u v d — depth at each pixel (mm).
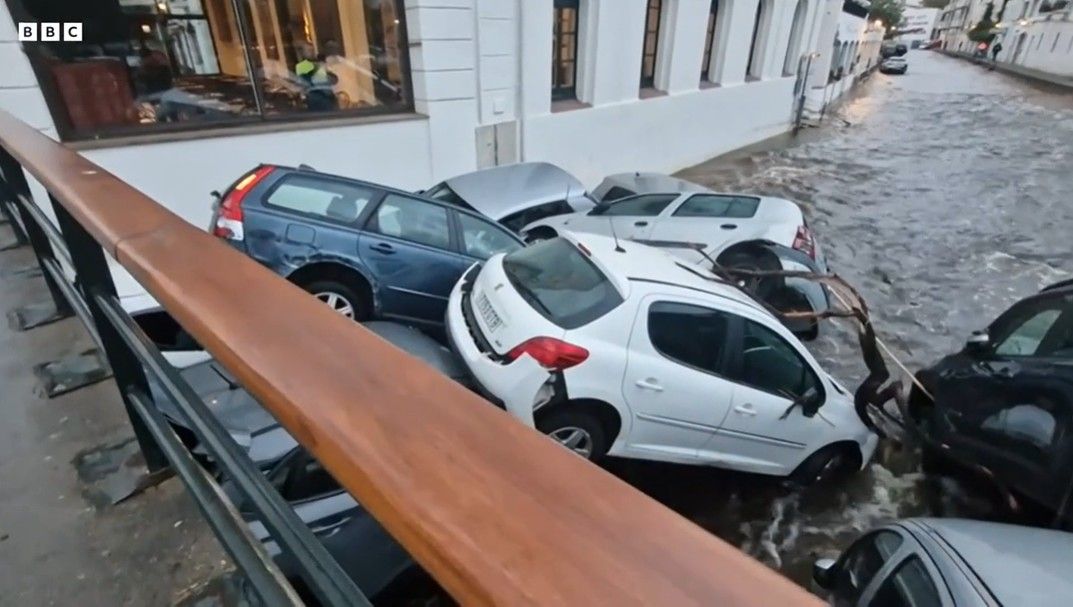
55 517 1438
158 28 5172
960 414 3812
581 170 10164
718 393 3385
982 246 9234
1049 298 3605
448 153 7500
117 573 1310
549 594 366
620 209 6602
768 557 3666
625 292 3146
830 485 4273
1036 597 1993
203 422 860
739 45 13719
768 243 5738
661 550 390
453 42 7031
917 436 4391
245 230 3623
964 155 16062
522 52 8109
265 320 654
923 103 26734
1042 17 39000
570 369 2936
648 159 11945
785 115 17781
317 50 6238
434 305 4363
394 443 485
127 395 1370
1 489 1518
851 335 6352
